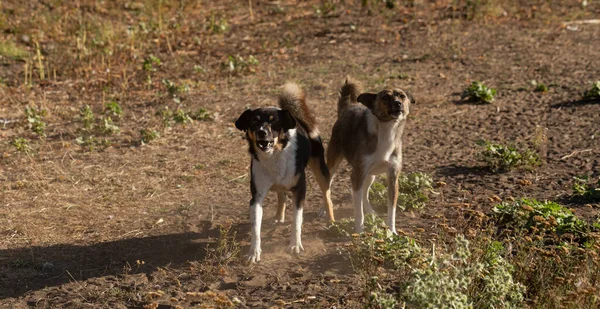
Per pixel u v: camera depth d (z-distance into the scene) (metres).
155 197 11.89
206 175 12.86
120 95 17.80
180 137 14.81
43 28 23.36
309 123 9.91
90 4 25.77
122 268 9.22
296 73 19.36
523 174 12.16
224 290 8.45
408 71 19.28
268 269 8.95
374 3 25.72
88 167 13.20
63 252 9.78
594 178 11.81
